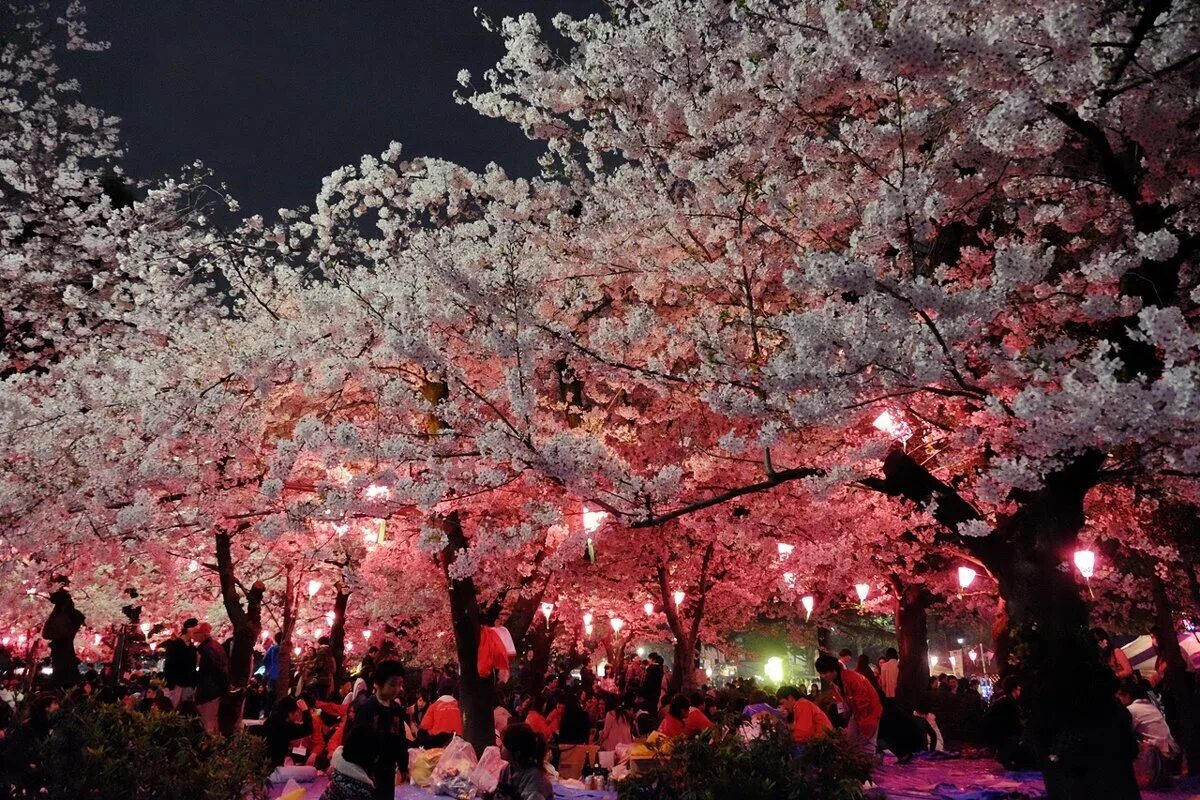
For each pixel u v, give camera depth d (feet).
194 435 33.99
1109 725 24.14
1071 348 23.86
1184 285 28.71
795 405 23.02
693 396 35.04
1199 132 25.71
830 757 21.22
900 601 69.87
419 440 30.53
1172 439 22.35
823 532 46.52
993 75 20.89
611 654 118.93
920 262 26.78
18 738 22.30
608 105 36.55
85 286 53.88
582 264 36.78
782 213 29.81
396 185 45.37
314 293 35.55
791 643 142.41
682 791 20.92
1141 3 24.12
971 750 55.42
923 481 28.86
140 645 100.07
